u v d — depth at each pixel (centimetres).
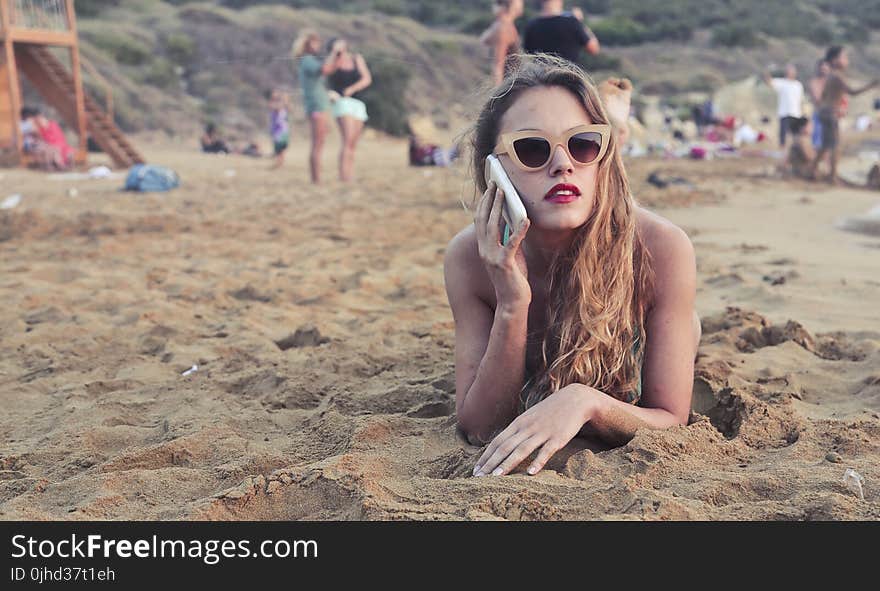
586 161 233
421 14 4662
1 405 330
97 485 238
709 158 1888
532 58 256
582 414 238
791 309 460
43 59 1805
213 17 3744
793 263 600
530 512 208
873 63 5444
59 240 758
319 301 501
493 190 240
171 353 389
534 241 252
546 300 263
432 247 700
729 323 412
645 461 230
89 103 1839
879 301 473
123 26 3528
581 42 766
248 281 562
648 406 260
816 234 762
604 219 243
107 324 450
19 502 232
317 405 322
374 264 625
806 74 4825
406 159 2053
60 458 270
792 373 330
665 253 256
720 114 2728
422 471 243
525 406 262
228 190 1227
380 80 2941
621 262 246
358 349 381
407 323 440
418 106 2973
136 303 492
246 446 268
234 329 432
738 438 257
